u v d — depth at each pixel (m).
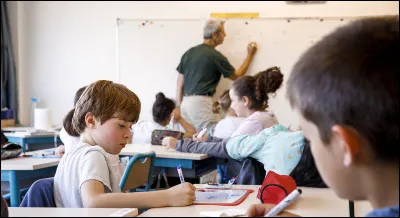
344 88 0.55
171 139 3.21
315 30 5.00
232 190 1.49
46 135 4.24
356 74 0.55
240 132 2.56
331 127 0.58
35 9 5.66
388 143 0.55
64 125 2.26
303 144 1.59
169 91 5.32
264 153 2.00
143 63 5.37
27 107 5.75
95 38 5.52
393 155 0.56
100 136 1.54
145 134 3.90
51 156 2.80
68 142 2.29
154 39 5.34
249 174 2.18
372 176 0.58
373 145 0.56
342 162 0.59
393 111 0.54
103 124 1.53
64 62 5.61
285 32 5.04
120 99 1.55
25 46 5.71
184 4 5.32
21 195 2.61
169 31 5.32
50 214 0.96
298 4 5.08
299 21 5.02
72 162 1.42
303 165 1.49
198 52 4.84
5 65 5.59
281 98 4.88
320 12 5.04
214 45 4.96
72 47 5.59
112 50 5.47
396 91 0.53
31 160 2.63
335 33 0.61
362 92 0.54
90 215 0.94
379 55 0.55
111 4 5.48
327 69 0.57
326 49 0.59
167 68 5.32
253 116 2.61
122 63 5.41
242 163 2.33
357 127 0.56
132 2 5.43
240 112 2.85
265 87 2.77
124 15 5.45
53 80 5.65
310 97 0.59
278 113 4.89
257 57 5.09
